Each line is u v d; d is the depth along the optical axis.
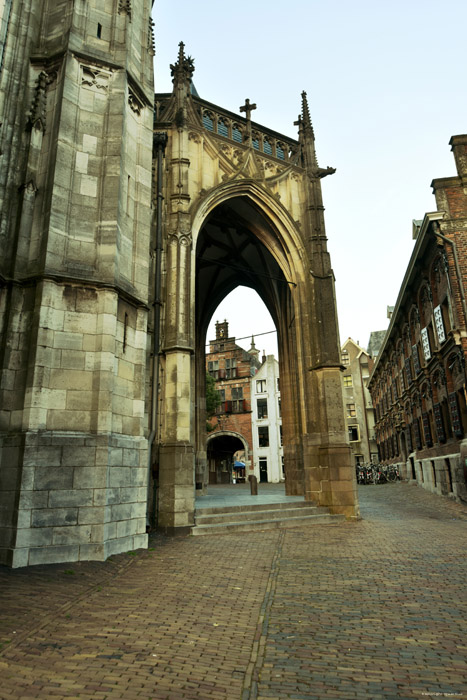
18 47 10.85
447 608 6.00
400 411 34.25
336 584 7.24
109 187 10.54
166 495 12.69
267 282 23.75
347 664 4.36
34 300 9.27
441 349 20.73
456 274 18.77
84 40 11.18
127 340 10.46
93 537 8.56
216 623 5.45
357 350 56.38
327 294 17.88
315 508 15.45
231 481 56.53
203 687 3.86
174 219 15.06
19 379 8.94
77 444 8.79
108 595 6.43
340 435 16.34
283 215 18.39
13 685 3.71
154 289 14.30
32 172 10.04
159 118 17.22
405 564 8.59
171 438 13.14
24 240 9.65
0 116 10.10
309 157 19.53
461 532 12.46
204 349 25.72
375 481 36.31
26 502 8.12
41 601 5.95
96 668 4.11
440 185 20.17
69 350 9.33
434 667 4.29
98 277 9.96
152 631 5.11
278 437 52.38
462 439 19.16
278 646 4.80
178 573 7.88
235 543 11.00
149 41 13.12
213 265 24.94
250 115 18.94
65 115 10.37
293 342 21.52
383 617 5.70
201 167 16.70
